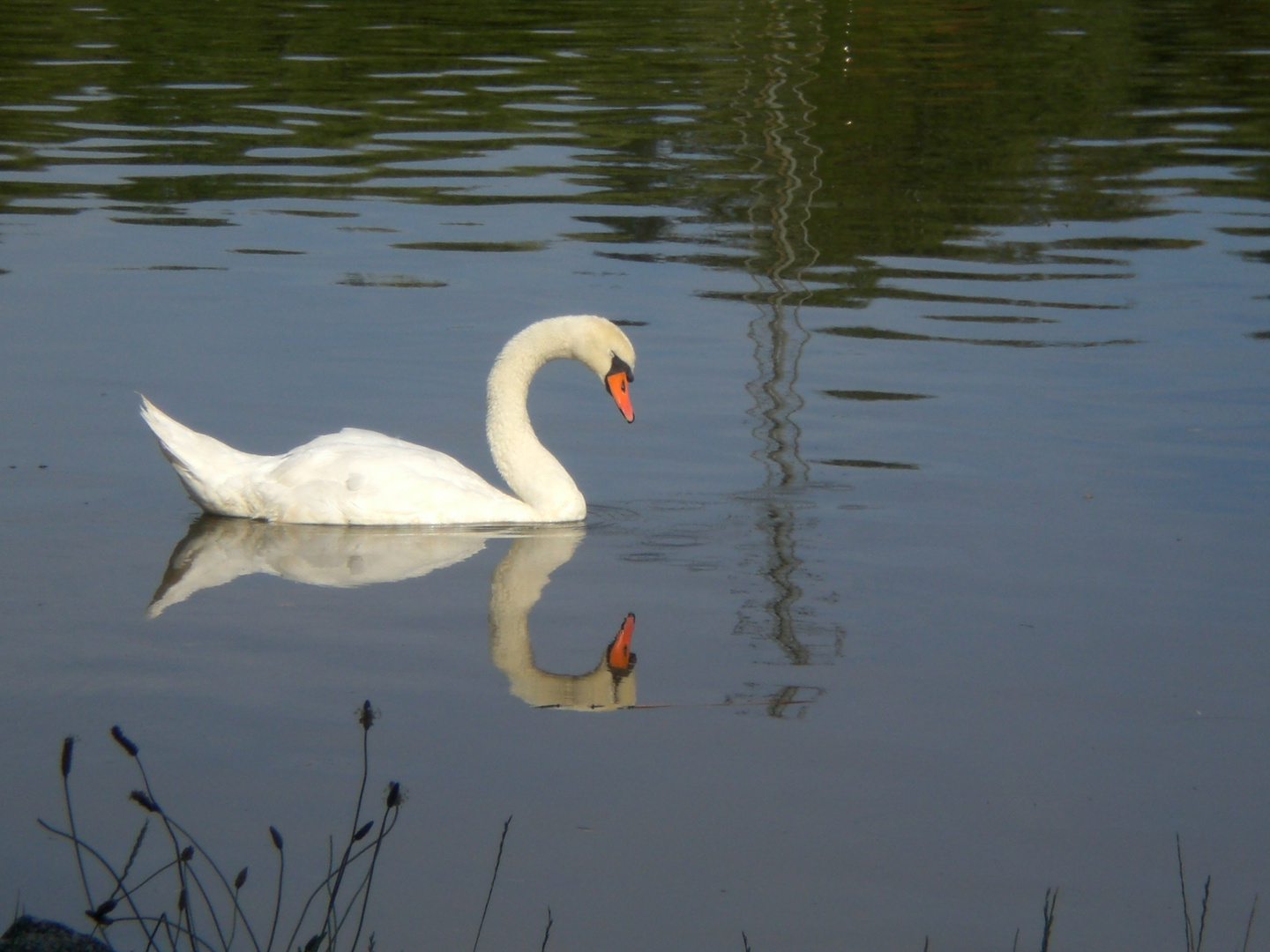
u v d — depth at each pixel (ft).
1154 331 56.39
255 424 46.73
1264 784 26.09
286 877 22.94
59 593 33.65
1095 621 32.81
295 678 29.48
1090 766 26.61
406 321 57.21
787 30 133.69
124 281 61.41
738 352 54.34
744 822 24.68
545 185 80.43
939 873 23.41
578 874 23.21
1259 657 31.04
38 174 80.59
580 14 140.67
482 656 30.76
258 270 63.67
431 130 93.66
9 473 41.96
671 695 29.14
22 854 23.36
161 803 24.80
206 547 37.35
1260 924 22.34
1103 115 100.63
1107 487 41.52
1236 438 45.24
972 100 104.94
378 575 35.63
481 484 40.55
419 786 25.53
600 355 42.14
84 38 123.24
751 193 79.36
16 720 27.43
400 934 21.72
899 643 31.60
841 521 39.24
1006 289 62.44
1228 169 84.94
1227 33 133.49
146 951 20.22
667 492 41.88
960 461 43.73
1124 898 22.94
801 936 21.83
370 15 137.59
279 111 98.63
